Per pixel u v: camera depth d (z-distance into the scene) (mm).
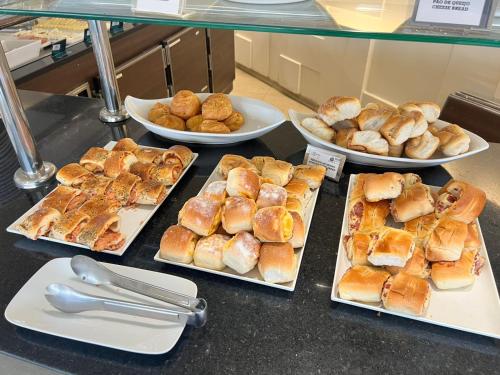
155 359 542
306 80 3201
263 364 535
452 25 584
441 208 694
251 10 734
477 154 983
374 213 723
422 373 521
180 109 1033
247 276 643
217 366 533
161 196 806
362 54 2566
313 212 800
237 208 666
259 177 776
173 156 897
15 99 807
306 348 554
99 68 1087
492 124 1206
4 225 782
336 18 682
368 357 541
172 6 723
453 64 2062
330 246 724
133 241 737
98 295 610
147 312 573
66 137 1086
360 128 898
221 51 3094
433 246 619
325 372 523
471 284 614
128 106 1043
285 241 635
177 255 655
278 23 667
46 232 733
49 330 558
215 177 862
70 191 802
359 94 2723
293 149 1011
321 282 654
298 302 620
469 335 565
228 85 3412
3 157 1005
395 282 580
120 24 1990
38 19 1805
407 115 848
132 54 2078
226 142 998
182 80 2623
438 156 891
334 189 872
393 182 722
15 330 583
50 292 598
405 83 2377
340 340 563
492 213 792
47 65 1508
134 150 926
